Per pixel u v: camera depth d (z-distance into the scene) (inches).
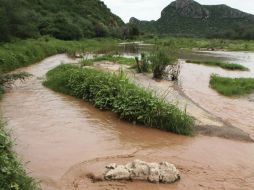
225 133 412.5
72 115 452.4
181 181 280.8
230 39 4087.1
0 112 449.1
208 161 330.3
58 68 796.0
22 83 681.6
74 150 334.3
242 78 840.9
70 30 2203.5
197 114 480.7
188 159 332.2
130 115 430.9
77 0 3506.4
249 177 300.5
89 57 1300.4
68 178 276.7
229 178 295.3
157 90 615.2
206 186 276.4
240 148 372.8
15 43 1169.4
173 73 791.1
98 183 269.0
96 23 3034.0
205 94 670.5
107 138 374.3
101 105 484.1
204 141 387.5
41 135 369.7
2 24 1141.1
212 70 1085.1
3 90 583.2
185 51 2017.7
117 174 273.3
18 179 232.8
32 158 309.4
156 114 417.4
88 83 548.1
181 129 405.7
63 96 567.5
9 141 297.1
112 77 532.7
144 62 820.0
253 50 2502.5
